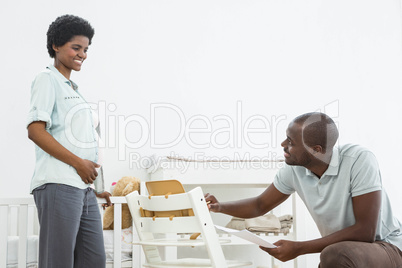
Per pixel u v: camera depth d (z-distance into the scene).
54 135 1.53
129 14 2.93
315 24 3.10
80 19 1.62
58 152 1.46
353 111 3.06
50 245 1.46
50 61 2.80
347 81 3.08
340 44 3.11
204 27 3.01
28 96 2.75
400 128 3.07
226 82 2.99
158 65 2.93
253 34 3.05
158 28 2.95
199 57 2.98
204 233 1.54
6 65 2.74
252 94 3.00
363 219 1.48
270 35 3.06
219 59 3.00
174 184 1.61
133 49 2.91
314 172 1.62
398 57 3.13
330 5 3.13
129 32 2.92
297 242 1.50
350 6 3.14
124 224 2.26
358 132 3.04
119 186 2.46
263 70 3.03
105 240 2.14
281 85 3.03
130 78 2.89
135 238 2.27
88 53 2.86
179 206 1.60
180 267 1.59
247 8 3.06
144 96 2.89
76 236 1.56
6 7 2.78
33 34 2.79
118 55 2.89
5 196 2.66
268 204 1.79
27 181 2.70
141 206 1.74
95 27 2.88
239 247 2.84
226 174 2.37
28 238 1.90
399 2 3.17
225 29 3.03
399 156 3.05
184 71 2.95
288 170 1.73
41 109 1.48
